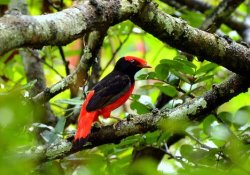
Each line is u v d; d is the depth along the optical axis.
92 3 8.20
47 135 10.41
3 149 6.39
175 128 9.49
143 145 11.06
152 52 17.62
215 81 13.46
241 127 10.91
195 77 10.91
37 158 9.07
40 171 9.54
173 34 9.21
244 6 18.55
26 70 13.58
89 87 13.30
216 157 10.27
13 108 6.34
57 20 7.54
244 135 10.62
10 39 6.77
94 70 13.36
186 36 9.27
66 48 16.22
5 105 6.30
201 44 9.42
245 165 9.53
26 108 6.69
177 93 11.24
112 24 8.59
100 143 9.48
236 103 16.84
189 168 9.98
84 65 10.23
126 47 17.70
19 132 7.24
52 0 14.81
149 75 11.02
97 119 10.38
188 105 9.57
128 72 11.74
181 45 9.40
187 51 9.55
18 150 8.88
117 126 9.41
